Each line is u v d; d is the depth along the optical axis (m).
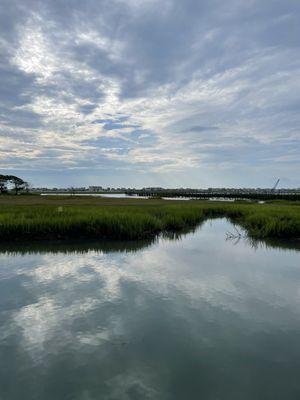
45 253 14.25
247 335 6.50
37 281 9.96
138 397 4.66
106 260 12.85
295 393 4.75
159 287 9.43
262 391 4.79
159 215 25.66
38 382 4.98
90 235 17.62
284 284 9.77
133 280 10.12
